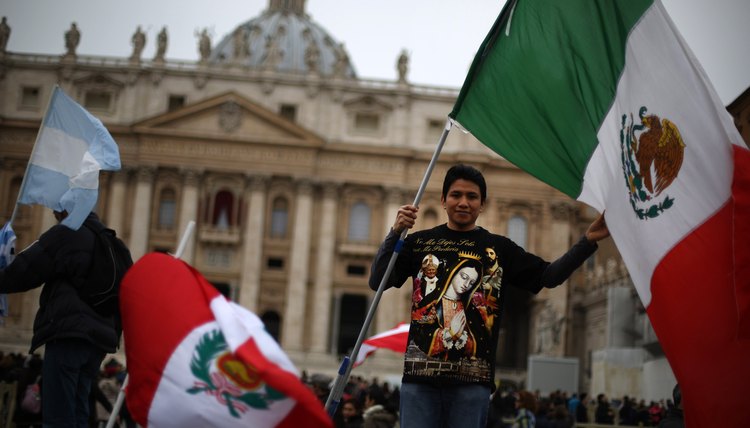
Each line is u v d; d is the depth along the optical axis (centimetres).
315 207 8931
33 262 847
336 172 8881
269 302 8794
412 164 8950
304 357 8481
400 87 8981
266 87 8981
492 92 826
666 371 3866
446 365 726
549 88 805
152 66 8900
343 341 9444
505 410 2336
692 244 711
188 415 668
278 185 8888
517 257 762
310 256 8856
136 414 682
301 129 8731
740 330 688
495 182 8919
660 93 742
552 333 7506
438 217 8931
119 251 902
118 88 8894
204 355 671
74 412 849
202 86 8938
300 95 9012
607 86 782
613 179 759
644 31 756
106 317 880
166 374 673
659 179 733
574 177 788
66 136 988
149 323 689
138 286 700
